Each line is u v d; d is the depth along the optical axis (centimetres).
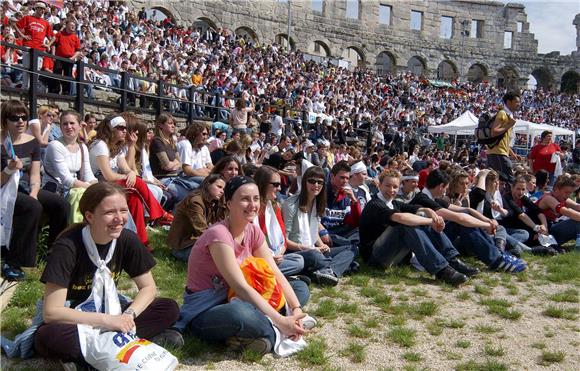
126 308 436
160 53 2291
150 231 837
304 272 686
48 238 657
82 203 405
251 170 798
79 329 384
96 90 1623
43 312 395
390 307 602
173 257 720
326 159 1653
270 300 464
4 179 555
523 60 5572
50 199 645
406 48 5088
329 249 726
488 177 940
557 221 976
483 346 508
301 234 695
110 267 420
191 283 484
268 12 4238
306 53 4338
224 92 2320
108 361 373
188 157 984
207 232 469
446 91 4666
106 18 2225
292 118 2519
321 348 475
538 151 1441
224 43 3250
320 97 3150
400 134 3008
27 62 1204
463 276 693
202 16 3834
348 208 837
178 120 1875
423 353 487
